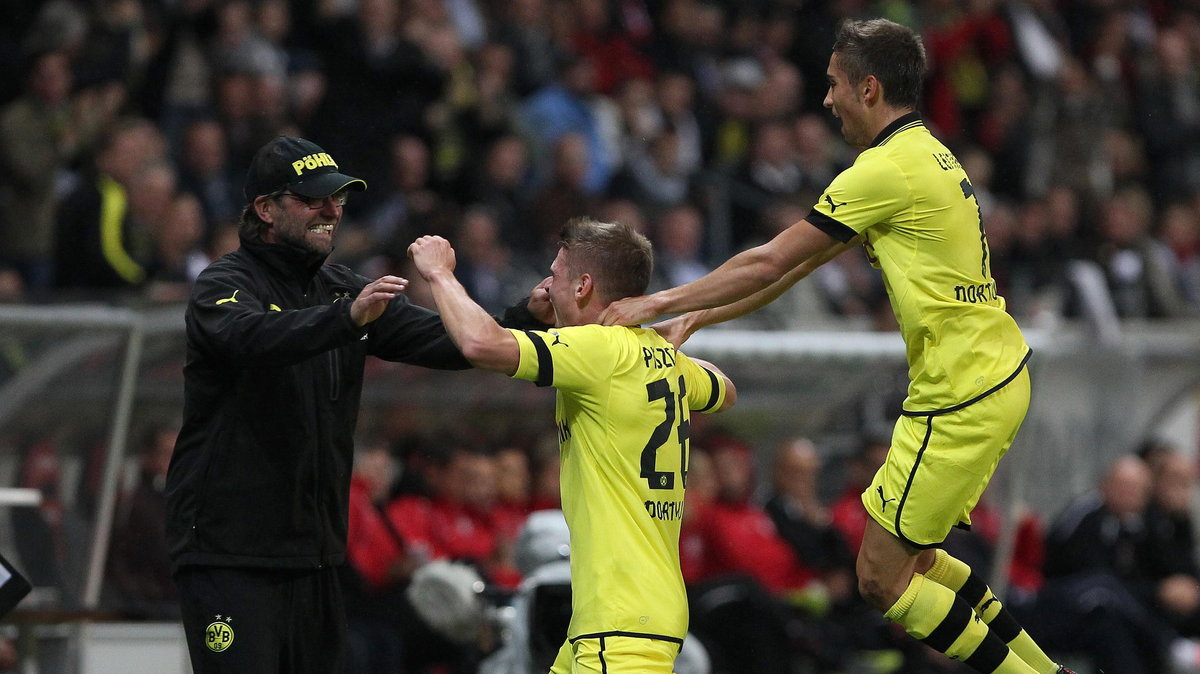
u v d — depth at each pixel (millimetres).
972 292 18359
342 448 18453
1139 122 60906
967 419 18266
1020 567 39250
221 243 36875
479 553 33625
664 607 17031
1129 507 39625
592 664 16844
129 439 31719
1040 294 48781
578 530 17312
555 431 36938
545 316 19141
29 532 30500
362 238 40250
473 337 16703
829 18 57156
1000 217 50281
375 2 45406
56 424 30672
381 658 30562
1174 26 66062
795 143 51250
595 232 17938
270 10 45094
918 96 18750
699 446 37562
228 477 17703
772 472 37875
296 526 17938
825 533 35531
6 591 20188
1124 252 51281
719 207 47188
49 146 38219
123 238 36062
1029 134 57250
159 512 31359
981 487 18625
